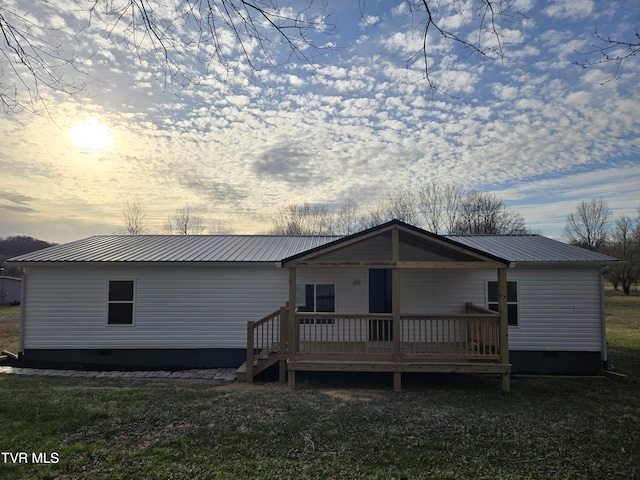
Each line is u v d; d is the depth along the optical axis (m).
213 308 11.62
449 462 4.84
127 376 10.13
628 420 6.57
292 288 8.80
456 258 11.03
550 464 4.82
